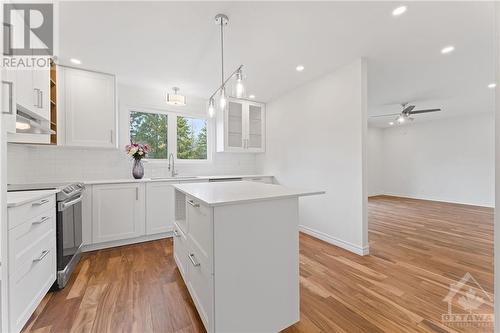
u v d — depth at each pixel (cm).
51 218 180
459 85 347
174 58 256
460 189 580
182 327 147
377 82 334
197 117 409
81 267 230
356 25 197
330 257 255
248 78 317
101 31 203
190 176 391
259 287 140
